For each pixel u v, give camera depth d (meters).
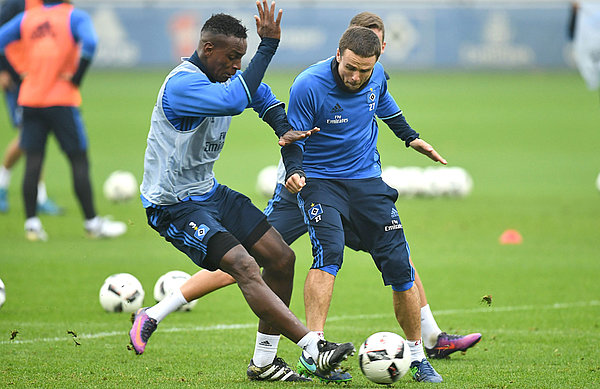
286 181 20.88
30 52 42.12
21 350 23.83
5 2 48.12
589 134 102.56
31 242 42.84
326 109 22.08
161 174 20.39
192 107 19.36
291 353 24.41
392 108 23.83
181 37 180.88
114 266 37.69
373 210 22.14
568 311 30.11
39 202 51.38
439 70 185.25
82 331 26.42
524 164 79.19
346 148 22.47
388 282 21.77
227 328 27.47
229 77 20.16
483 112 123.25
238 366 22.55
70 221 49.41
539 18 182.50
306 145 22.62
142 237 45.53
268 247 20.78
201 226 20.08
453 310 30.27
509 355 24.05
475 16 183.38
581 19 59.41
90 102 129.38
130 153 83.12
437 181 61.31
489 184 67.69
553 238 45.44
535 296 32.50
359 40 21.03
